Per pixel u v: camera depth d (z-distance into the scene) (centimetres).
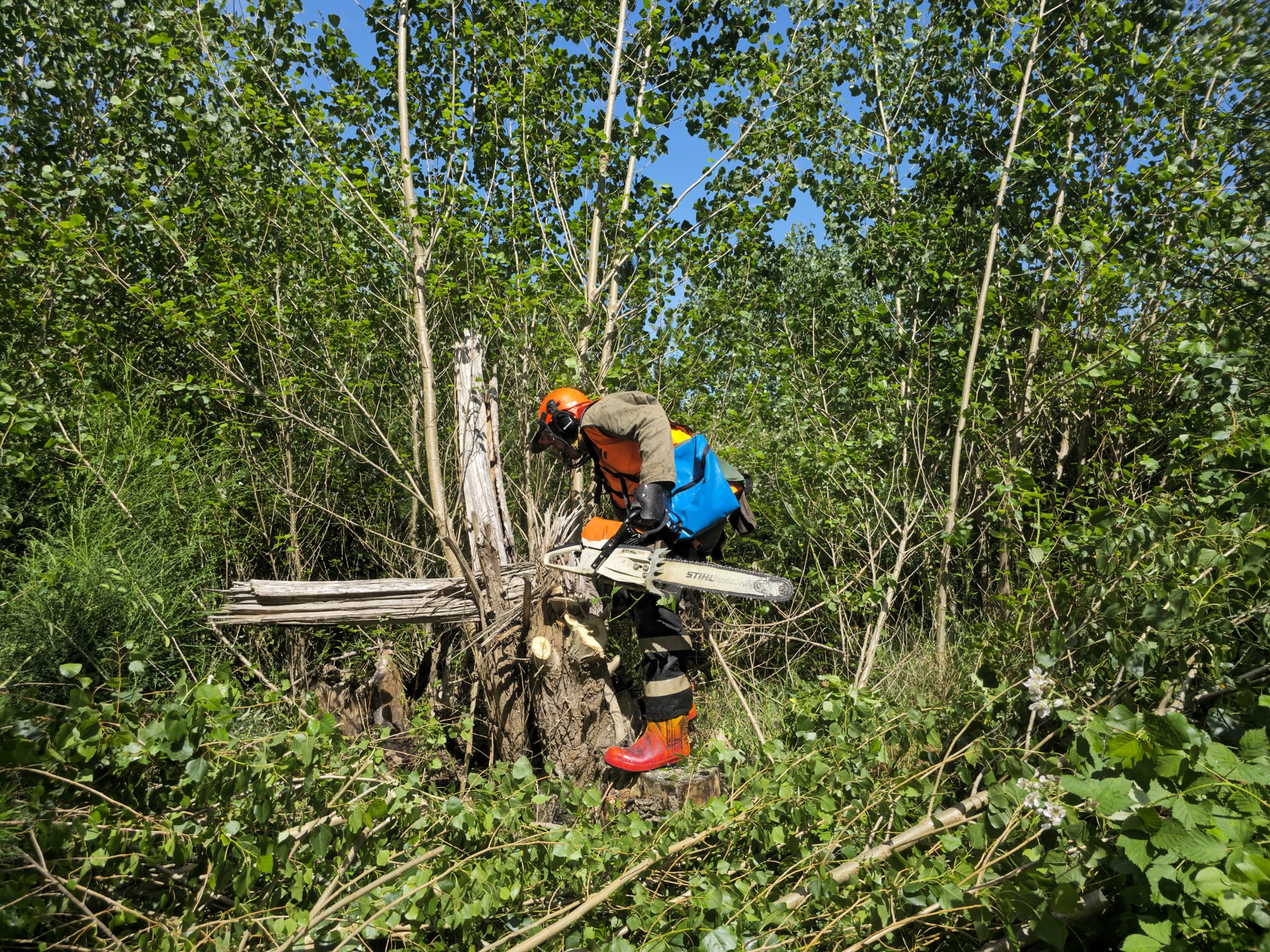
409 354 454
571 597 296
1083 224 361
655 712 272
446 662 341
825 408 430
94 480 313
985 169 435
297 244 412
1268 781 129
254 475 408
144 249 409
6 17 409
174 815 154
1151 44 381
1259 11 340
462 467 367
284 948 142
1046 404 377
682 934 156
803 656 416
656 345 424
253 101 362
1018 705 201
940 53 445
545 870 176
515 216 395
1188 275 351
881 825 185
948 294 426
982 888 146
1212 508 219
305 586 298
